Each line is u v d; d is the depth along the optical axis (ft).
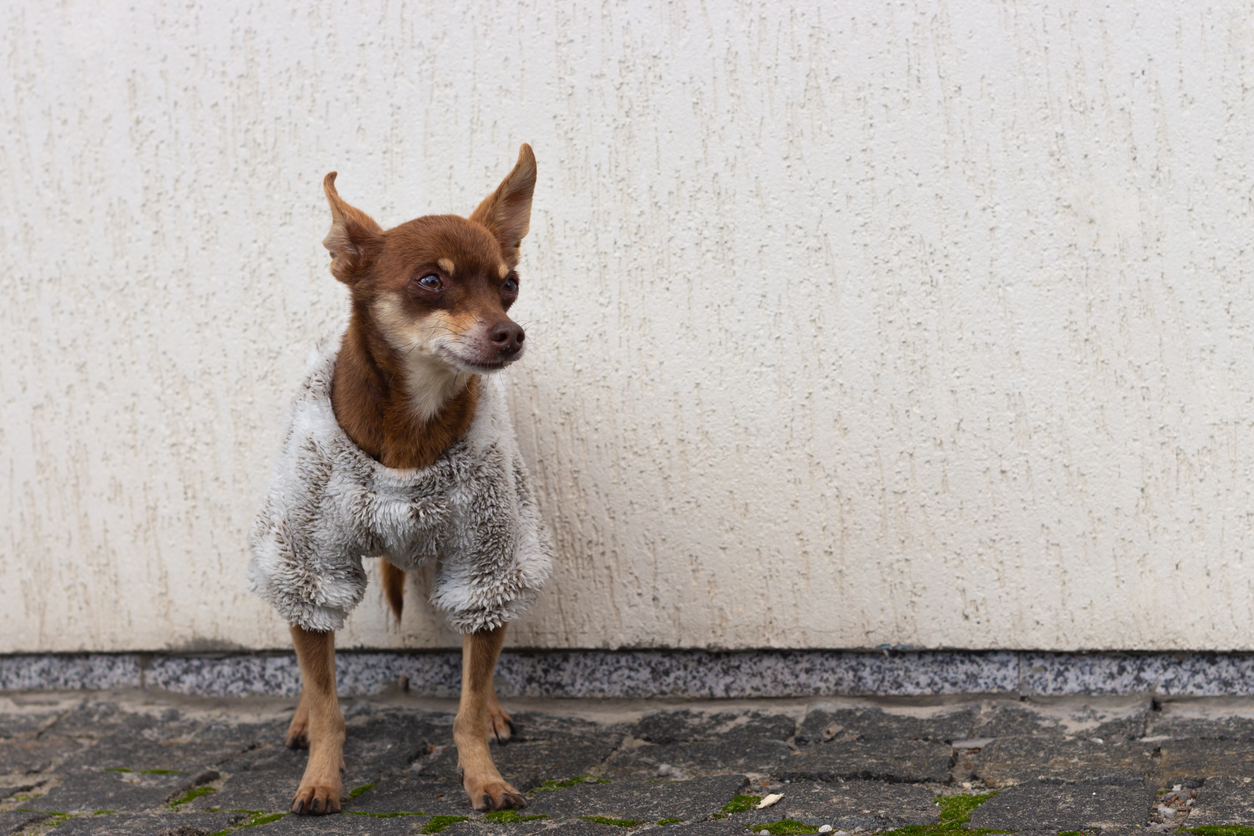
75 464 12.05
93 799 9.28
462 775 8.97
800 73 10.44
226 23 11.40
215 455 11.79
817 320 10.61
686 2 10.59
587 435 11.13
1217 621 10.10
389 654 11.80
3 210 11.91
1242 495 9.98
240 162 11.51
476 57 11.05
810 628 10.86
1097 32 9.94
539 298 11.10
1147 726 9.54
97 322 11.87
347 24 11.23
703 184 10.69
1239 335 9.89
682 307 10.84
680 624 11.10
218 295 11.66
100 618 12.14
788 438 10.75
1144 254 10.02
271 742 10.69
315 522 8.79
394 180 11.29
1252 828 7.07
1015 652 10.58
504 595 8.91
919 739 9.69
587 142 10.89
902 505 10.61
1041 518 10.36
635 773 9.28
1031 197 10.16
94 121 11.70
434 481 8.68
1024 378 10.30
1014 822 7.53
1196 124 9.84
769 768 9.13
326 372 9.17
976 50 10.14
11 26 11.74
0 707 11.89
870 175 10.41
